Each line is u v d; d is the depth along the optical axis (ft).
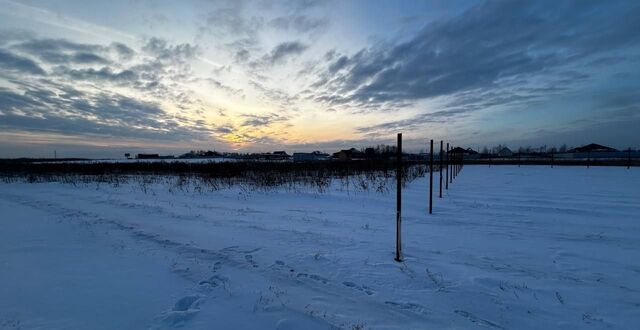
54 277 14.35
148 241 20.59
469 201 37.96
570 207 33.42
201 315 10.97
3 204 38.22
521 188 52.08
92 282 13.83
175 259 17.01
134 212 31.42
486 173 94.32
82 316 10.82
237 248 18.99
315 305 11.90
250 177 67.87
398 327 10.43
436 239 21.12
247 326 10.28
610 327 10.66
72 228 24.36
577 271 15.51
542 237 21.67
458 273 15.12
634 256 17.75
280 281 14.17
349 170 89.35
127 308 11.46
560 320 11.08
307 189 49.75
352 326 10.41
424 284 13.89
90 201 39.58
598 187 52.65
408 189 51.13
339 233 22.67
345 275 14.89
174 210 32.45
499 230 23.62
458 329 10.39
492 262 16.67
